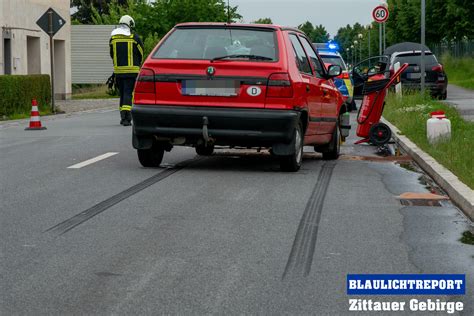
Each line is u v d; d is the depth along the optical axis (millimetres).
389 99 26734
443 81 32875
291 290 5895
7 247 7164
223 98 11242
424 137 15539
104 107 32625
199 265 6566
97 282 6086
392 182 11047
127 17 20656
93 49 50219
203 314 5359
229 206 9031
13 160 13102
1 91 24953
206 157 13695
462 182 10016
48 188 10258
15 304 5570
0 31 32500
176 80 11359
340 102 14117
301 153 11984
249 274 6305
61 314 5363
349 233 7746
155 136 11586
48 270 6414
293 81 11312
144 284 6031
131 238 7492
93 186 10414
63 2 40812
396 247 7207
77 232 7742
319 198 9625
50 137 17219
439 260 6754
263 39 11578
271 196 9719
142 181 10836
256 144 11406
